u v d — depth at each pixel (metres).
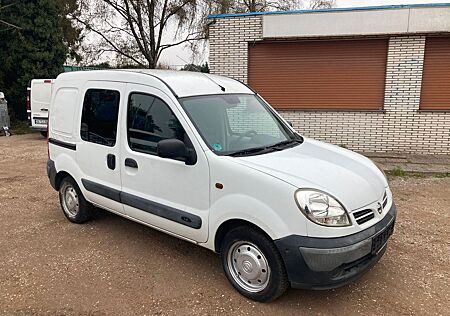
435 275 3.53
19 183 7.00
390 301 3.13
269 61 9.64
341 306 3.07
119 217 5.12
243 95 4.18
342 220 2.80
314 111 9.50
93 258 3.94
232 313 2.99
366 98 9.24
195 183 3.36
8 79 16.17
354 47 9.07
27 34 15.66
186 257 3.95
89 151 4.41
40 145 11.60
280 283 2.95
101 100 4.27
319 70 9.38
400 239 4.31
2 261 3.89
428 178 7.00
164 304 3.12
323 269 2.74
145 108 3.78
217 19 9.66
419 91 8.84
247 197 3.01
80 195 4.73
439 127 8.91
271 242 2.95
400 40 8.70
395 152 9.27
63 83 4.91
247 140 3.69
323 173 3.09
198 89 3.79
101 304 3.13
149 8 18.48
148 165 3.72
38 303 3.16
